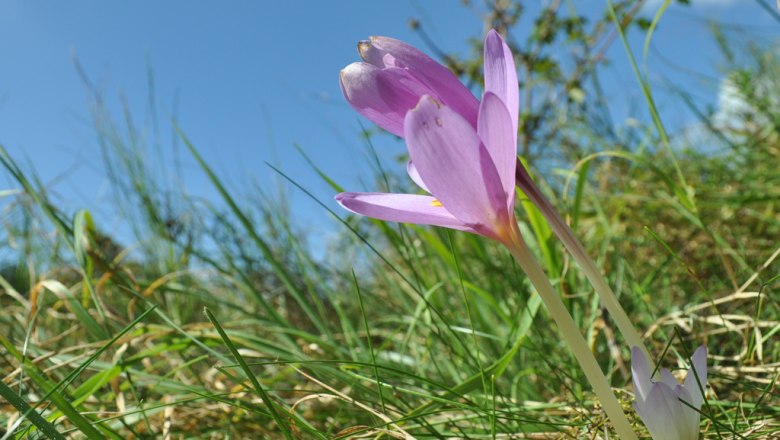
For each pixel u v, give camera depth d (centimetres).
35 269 73
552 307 20
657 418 20
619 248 59
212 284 76
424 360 47
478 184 19
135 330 39
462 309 54
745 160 73
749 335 38
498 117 19
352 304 70
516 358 44
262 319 50
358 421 37
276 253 72
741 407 29
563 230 21
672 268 54
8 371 39
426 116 19
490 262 48
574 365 40
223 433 36
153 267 75
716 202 59
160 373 48
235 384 43
